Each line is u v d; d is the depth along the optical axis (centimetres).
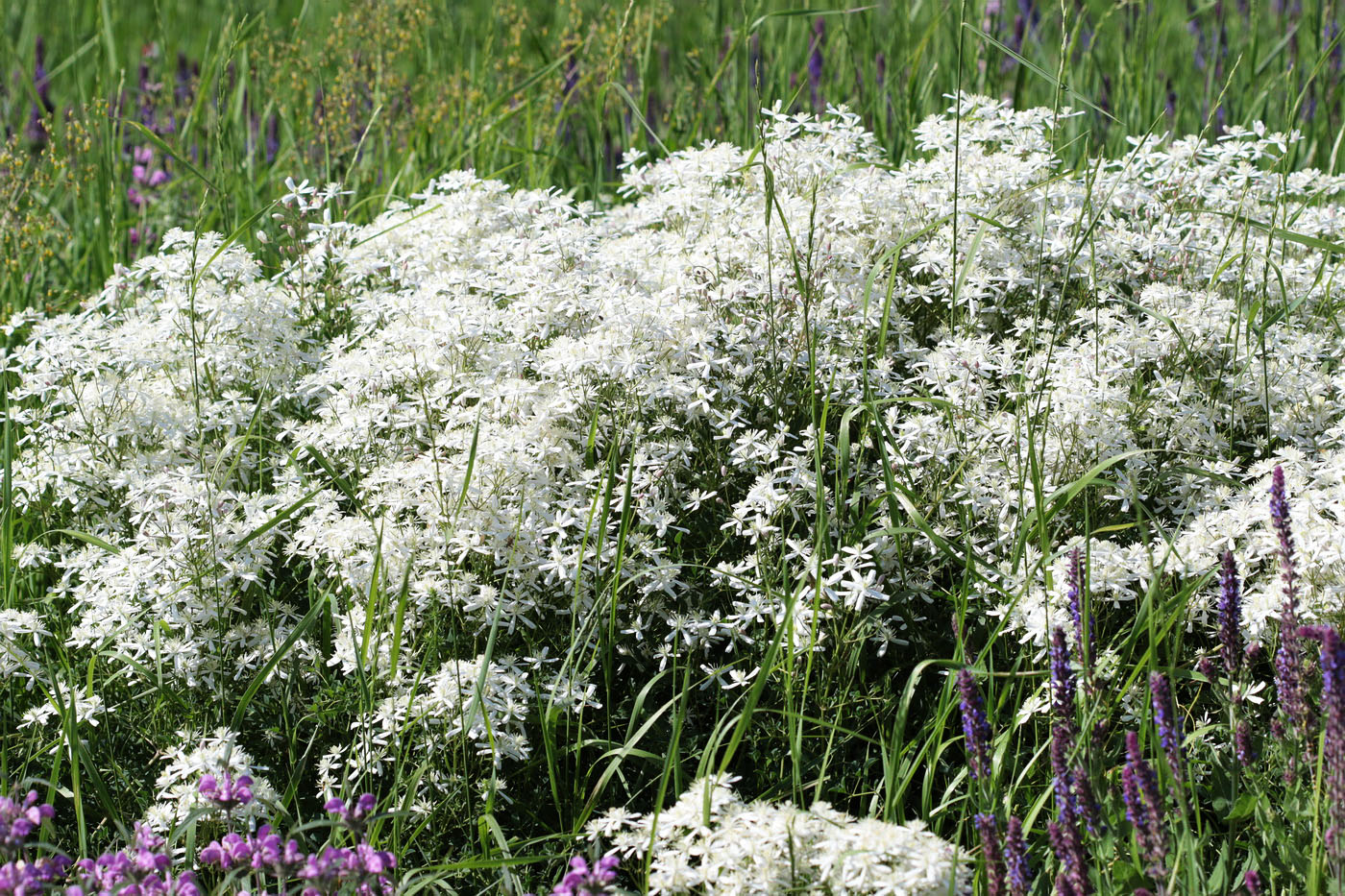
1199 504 494
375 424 533
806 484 480
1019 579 462
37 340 598
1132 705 434
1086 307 575
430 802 439
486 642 480
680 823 374
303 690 484
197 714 468
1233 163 718
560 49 1045
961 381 523
